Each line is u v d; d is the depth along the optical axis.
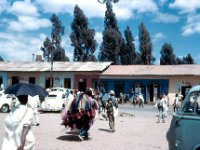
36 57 61.53
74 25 71.69
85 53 71.50
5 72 55.38
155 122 23.14
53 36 77.19
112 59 66.31
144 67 50.44
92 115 14.57
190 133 7.79
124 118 25.62
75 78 51.31
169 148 8.45
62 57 75.81
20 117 6.62
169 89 45.94
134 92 47.84
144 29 70.62
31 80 54.50
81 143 13.61
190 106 8.01
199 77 44.72
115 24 68.12
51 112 28.91
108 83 49.41
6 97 27.70
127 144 13.69
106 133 16.88
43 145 12.87
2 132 15.69
